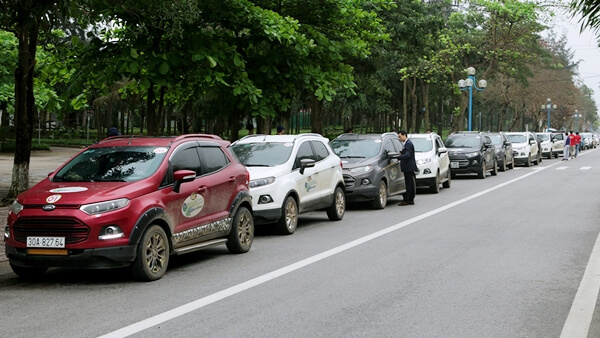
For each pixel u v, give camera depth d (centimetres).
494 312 701
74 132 6788
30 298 794
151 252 890
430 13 4678
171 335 621
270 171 1328
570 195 2130
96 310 726
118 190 869
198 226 993
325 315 692
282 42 1775
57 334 629
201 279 898
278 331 632
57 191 872
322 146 1546
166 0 1479
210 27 1797
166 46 1656
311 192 1435
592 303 739
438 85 6106
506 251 1095
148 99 1730
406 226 1427
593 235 1275
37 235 838
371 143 1867
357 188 1738
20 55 1645
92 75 1664
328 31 2025
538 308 718
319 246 1172
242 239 1117
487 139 3141
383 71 4975
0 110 5125
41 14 1289
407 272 922
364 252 1095
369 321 667
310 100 3838
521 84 6912
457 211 1711
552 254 1066
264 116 1820
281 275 912
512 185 2573
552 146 5088
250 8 1716
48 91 1766
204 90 1755
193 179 958
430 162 2238
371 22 2102
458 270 934
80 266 832
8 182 2328
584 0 1090
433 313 698
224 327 648
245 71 1795
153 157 955
